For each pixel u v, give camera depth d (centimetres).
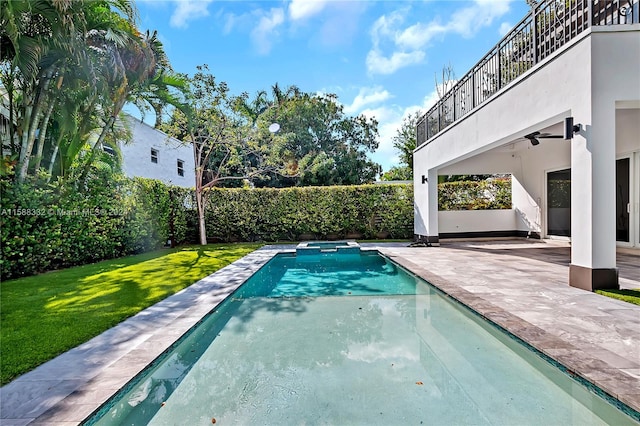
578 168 437
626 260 631
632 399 193
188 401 236
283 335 361
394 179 2738
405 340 341
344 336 355
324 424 208
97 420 202
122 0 719
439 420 209
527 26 558
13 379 234
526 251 861
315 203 1313
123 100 812
